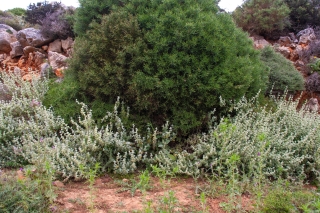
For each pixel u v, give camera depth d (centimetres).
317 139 432
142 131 443
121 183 354
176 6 486
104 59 457
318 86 694
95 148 392
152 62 441
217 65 461
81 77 474
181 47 452
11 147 421
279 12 930
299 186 373
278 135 425
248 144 409
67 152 381
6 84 577
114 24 463
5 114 489
